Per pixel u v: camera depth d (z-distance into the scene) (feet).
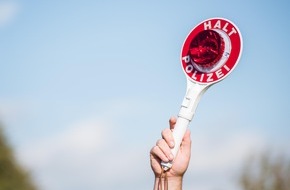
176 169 12.42
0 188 89.97
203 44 12.37
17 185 92.43
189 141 12.55
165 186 12.28
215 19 12.48
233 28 12.26
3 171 90.84
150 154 12.58
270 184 64.39
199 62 12.38
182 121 12.32
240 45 12.14
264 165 63.57
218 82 12.26
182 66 12.69
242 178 63.72
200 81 12.41
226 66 12.21
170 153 12.19
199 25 12.65
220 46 12.24
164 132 12.31
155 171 12.49
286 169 63.31
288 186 63.52
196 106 12.43
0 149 90.99
